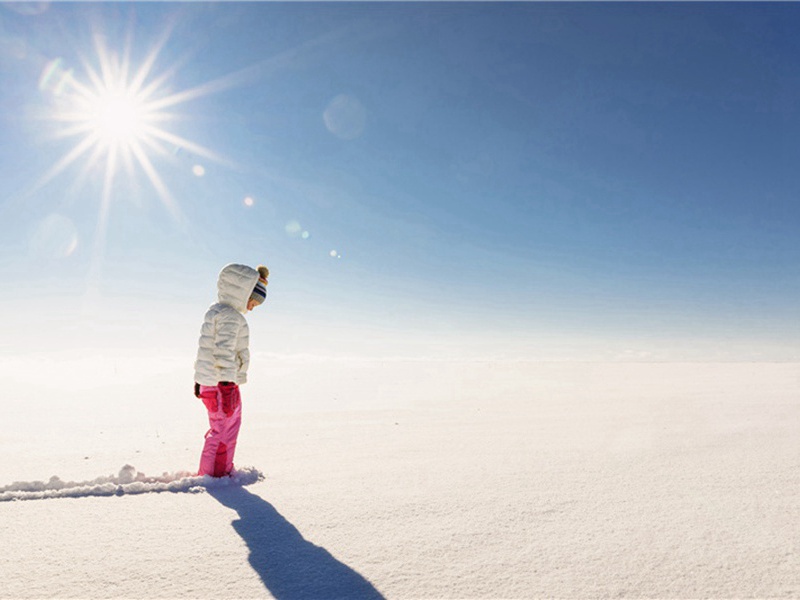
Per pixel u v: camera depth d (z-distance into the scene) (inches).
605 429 212.2
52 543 90.2
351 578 77.6
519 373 524.1
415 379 461.4
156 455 163.2
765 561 84.8
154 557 84.5
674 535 96.3
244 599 70.7
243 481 131.0
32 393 330.0
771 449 172.9
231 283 138.1
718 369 577.3
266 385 400.8
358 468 146.8
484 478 135.6
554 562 84.2
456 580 77.3
